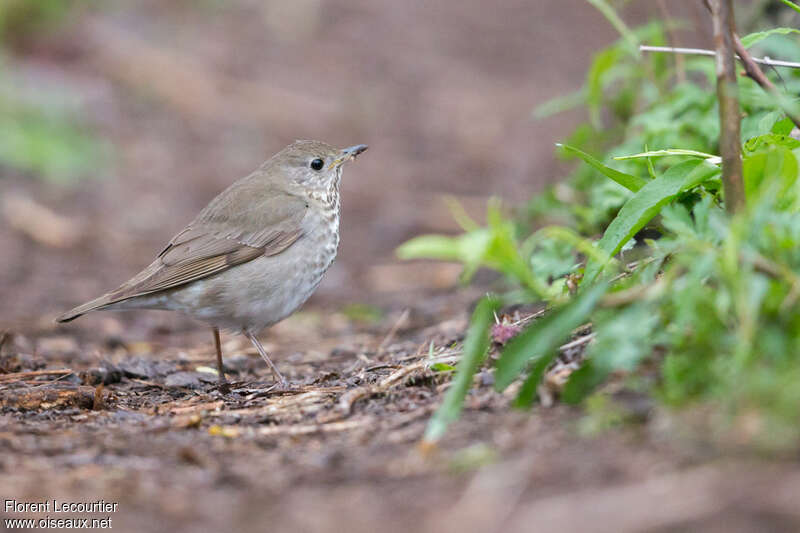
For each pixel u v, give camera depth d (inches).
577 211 454.3
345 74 1187.3
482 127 1044.5
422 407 300.2
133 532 225.1
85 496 248.4
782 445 209.2
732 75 271.6
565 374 281.3
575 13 1466.5
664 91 507.2
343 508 228.1
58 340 527.2
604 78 518.0
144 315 607.5
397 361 398.6
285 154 464.8
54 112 933.2
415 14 1425.9
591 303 245.0
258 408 339.9
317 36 1298.0
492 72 1231.5
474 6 1486.2
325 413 316.8
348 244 765.9
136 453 284.7
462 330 458.6
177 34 1210.6
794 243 244.8
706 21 516.7
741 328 234.5
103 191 853.8
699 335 243.4
